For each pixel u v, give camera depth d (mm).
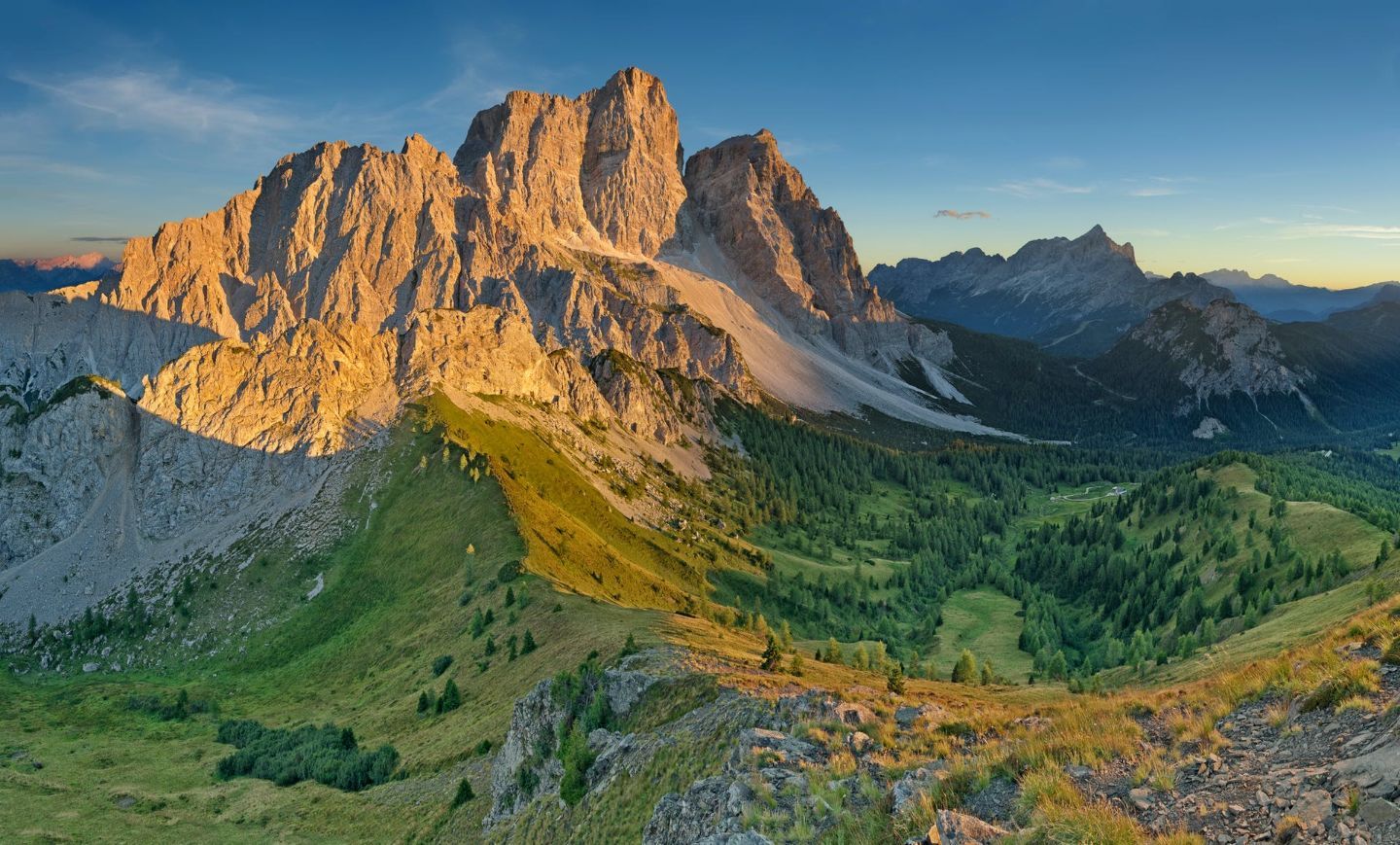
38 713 162625
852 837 24938
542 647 124312
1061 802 21547
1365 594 105500
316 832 100062
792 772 32688
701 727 55906
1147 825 19969
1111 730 26188
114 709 163000
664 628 112250
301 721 145000
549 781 72938
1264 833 17891
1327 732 21047
